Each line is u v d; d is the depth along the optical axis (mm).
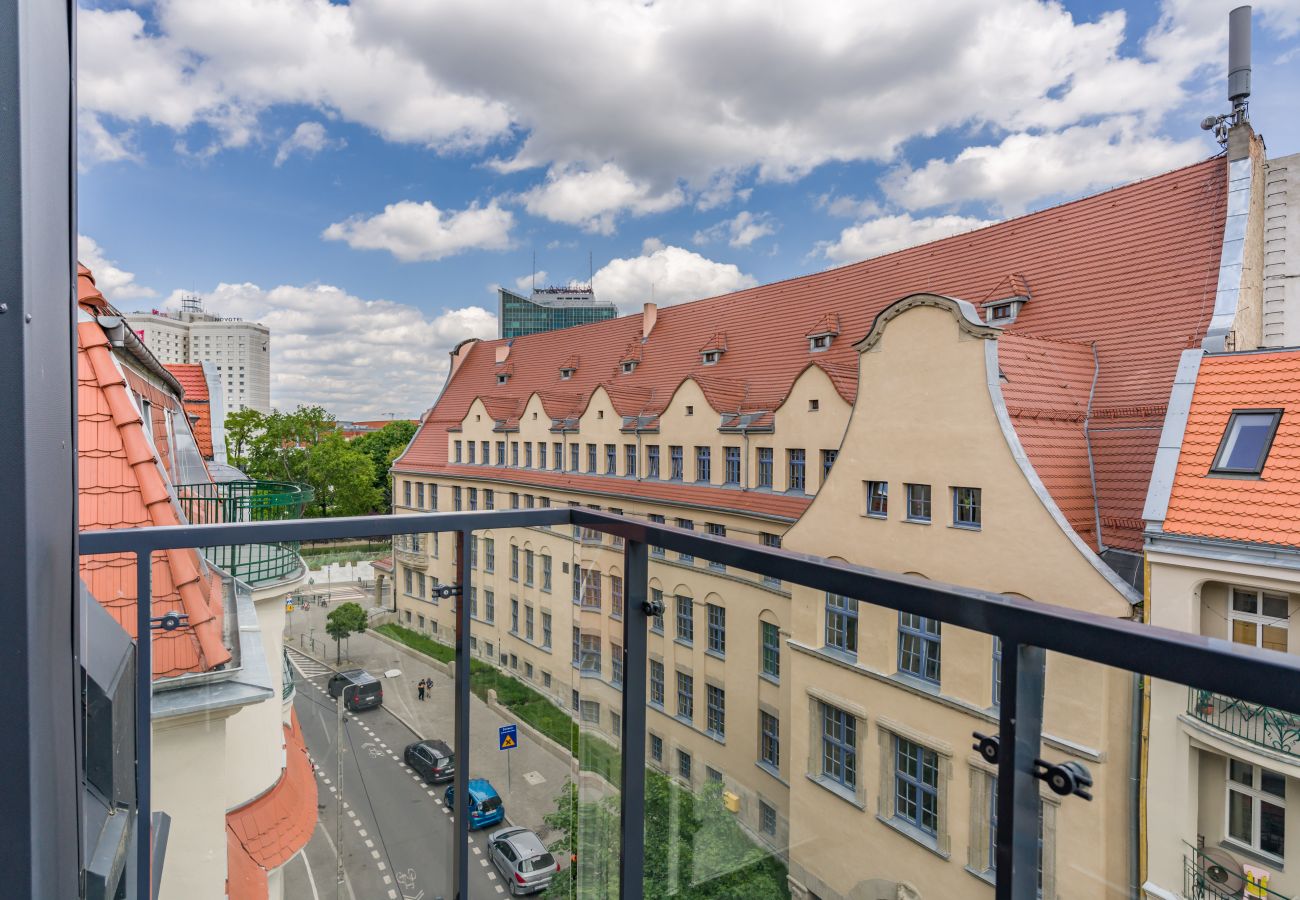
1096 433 12070
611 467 28344
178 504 5246
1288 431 8469
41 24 835
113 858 1352
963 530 11031
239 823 2586
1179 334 14039
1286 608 7922
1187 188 15969
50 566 870
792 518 19875
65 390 926
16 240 777
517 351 40469
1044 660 1127
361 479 51375
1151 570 8828
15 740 809
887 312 11992
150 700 1781
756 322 27125
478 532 2234
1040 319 16984
